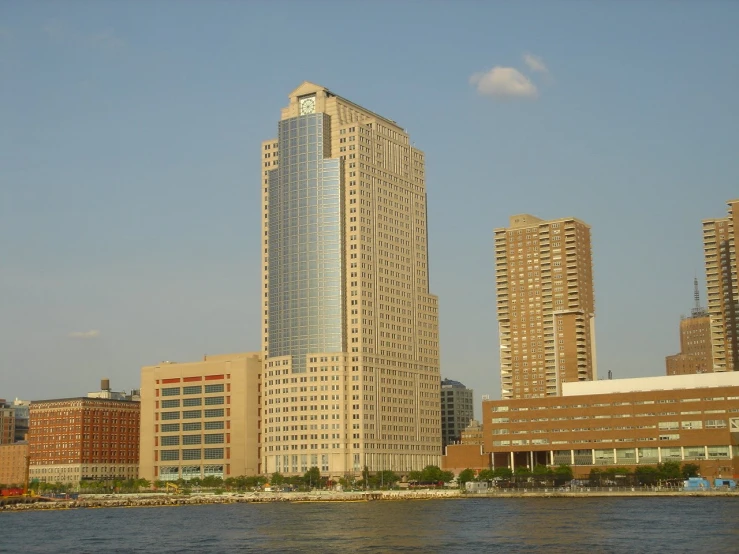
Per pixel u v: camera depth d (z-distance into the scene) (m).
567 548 189.00
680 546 188.12
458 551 188.00
